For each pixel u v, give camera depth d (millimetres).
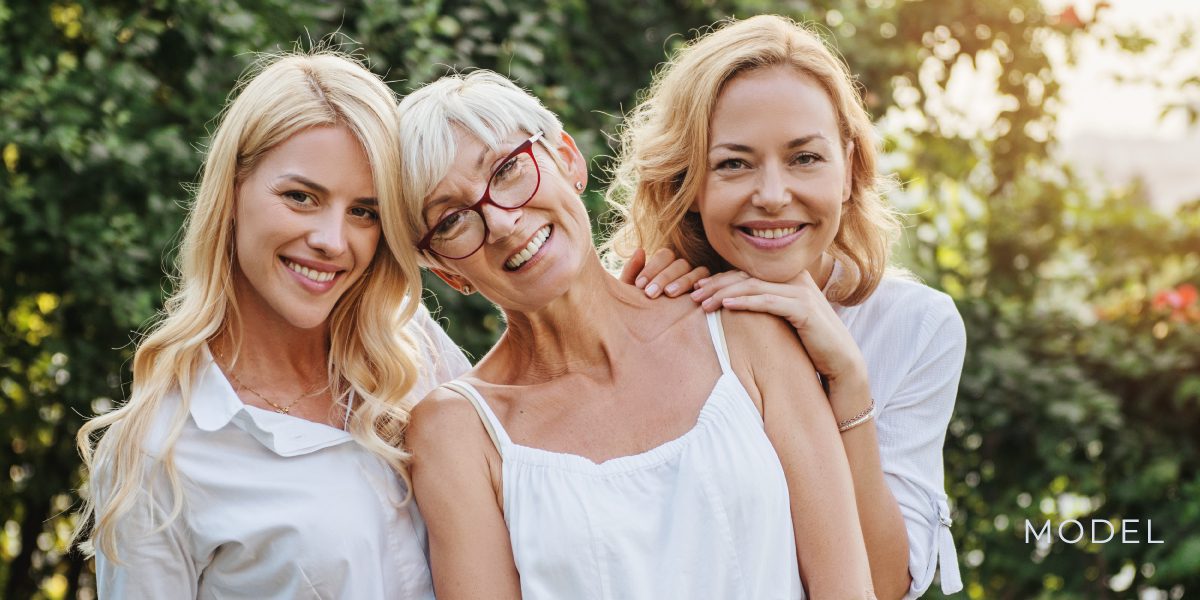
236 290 2342
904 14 5027
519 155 2205
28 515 4625
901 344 2635
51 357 4062
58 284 4023
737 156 2342
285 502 2285
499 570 2223
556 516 2201
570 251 2256
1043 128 5359
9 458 4406
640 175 2553
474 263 2230
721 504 2188
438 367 2723
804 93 2334
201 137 3777
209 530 2275
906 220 5113
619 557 2174
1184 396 4656
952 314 2646
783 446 2262
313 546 2266
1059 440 4645
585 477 2227
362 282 2375
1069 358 4844
